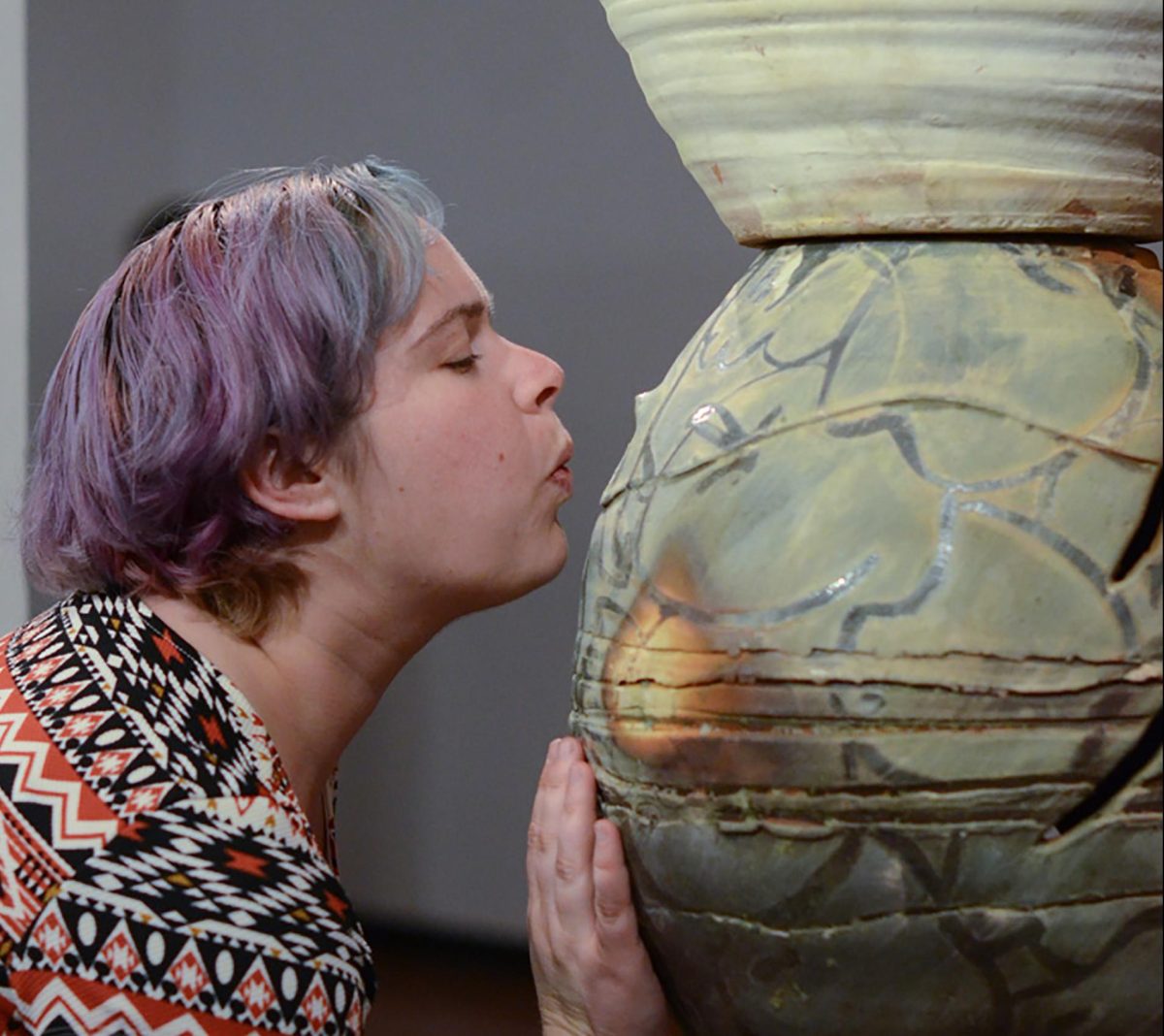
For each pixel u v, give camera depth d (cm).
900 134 91
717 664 87
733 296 100
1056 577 83
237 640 103
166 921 88
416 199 108
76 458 104
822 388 89
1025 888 83
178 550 102
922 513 84
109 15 227
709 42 95
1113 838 82
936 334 88
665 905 92
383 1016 222
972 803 82
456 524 104
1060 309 89
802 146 94
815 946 86
